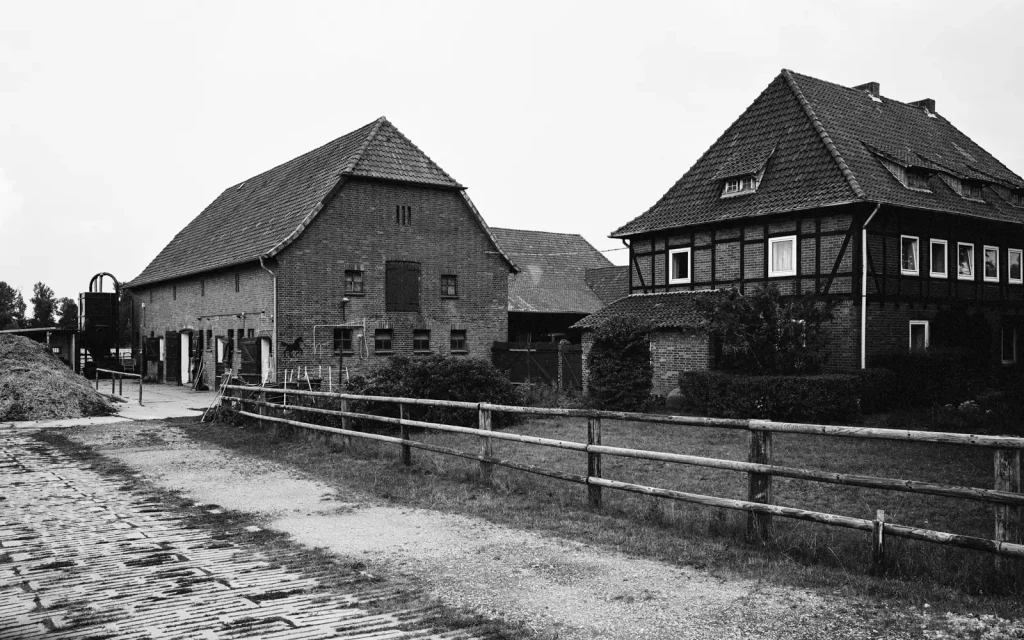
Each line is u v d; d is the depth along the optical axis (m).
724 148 27.48
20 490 10.64
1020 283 28.09
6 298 91.12
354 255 29.41
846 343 21.73
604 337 21.03
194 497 10.06
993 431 16.23
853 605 5.50
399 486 10.45
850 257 21.73
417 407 16.94
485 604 5.69
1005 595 5.52
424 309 31.05
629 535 7.61
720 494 9.95
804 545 6.87
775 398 18.05
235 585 6.18
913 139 28.41
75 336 37.62
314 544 7.55
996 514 5.60
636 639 4.98
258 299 29.16
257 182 39.41
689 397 19.80
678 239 26.33
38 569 6.72
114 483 11.16
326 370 28.53
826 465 12.56
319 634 5.05
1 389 21.14
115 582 6.30
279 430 16.03
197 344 34.91
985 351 24.52
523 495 9.61
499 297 33.06
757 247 23.91
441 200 31.62
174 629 5.16
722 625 5.19
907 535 5.95
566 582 6.20
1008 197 29.31
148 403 25.88
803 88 27.08
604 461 12.93
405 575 6.46
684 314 23.58
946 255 24.72
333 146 33.44
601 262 44.81
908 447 14.64
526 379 30.03
